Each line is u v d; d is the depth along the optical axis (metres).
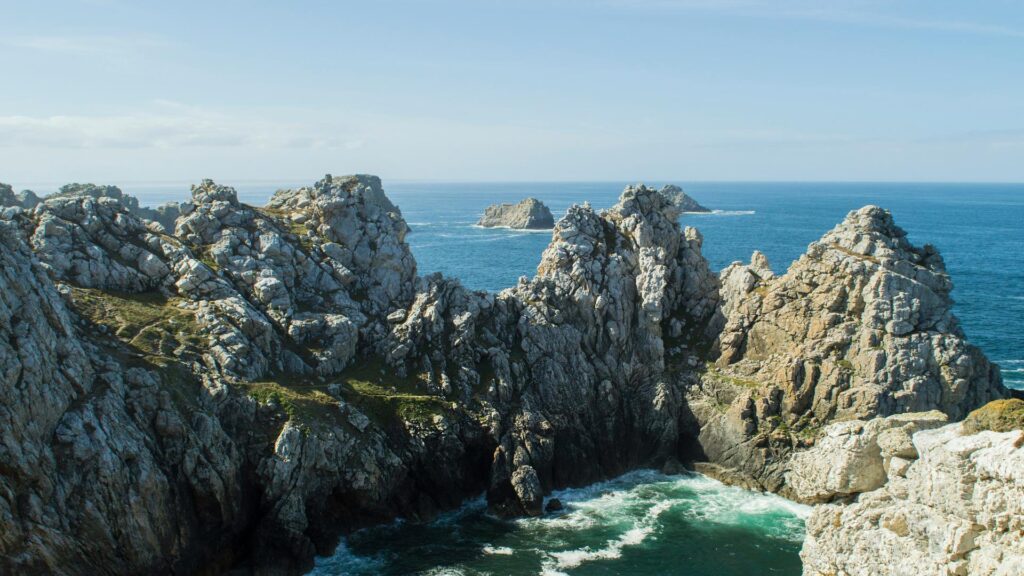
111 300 70.62
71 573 48.19
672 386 85.38
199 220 83.62
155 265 75.62
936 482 28.81
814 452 38.03
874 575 31.84
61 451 51.09
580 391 82.44
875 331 76.50
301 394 69.00
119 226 78.12
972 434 28.75
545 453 75.44
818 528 35.94
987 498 26.73
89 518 50.38
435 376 78.81
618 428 83.06
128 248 76.19
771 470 76.06
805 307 81.50
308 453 63.59
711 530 67.50
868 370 75.44
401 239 96.00
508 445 74.62
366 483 66.88
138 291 74.19
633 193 97.88
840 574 33.84
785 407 78.50
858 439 35.31
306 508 63.47
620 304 87.69
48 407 51.28
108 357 59.81
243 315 72.31
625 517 70.31
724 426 80.12
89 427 52.75
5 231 55.91
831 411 76.31
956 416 74.31
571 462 77.69
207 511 58.47
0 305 50.47
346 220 90.69
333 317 79.44
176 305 73.12
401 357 79.06
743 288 87.94
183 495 57.25
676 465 81.88
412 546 64.62
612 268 89.12
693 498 74.69
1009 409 28.30
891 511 31.78
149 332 67.19
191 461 57.78
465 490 74.06
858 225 83.00
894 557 30.83
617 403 83.88
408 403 74.50
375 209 94.38
